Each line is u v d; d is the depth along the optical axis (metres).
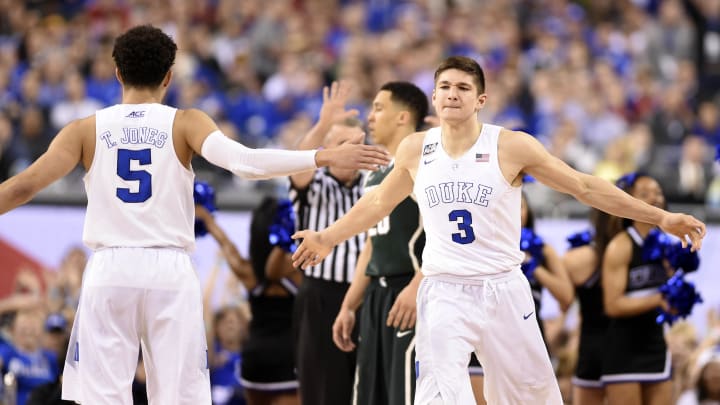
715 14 31.42
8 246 18.34
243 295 17.20
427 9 31.86
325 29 30.19
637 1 33.50
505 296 10.05
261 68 28.91
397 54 28.64
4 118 23.28
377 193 10.54
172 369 9.75
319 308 13.02
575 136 25.72
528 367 10.20
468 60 10.09
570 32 31.06
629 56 31.02
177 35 28.30
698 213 19.16
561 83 27.70
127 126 10.00
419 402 10.08
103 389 9.70
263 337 14.26
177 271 9.88
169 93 26.33
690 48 30.67
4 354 15.76
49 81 26.41
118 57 10.26
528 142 10.02
